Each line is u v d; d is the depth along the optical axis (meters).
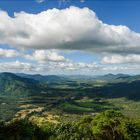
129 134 42.75
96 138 41.16
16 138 33.53
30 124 36.47
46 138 36.22
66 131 38.12
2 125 34.84
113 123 43.06
